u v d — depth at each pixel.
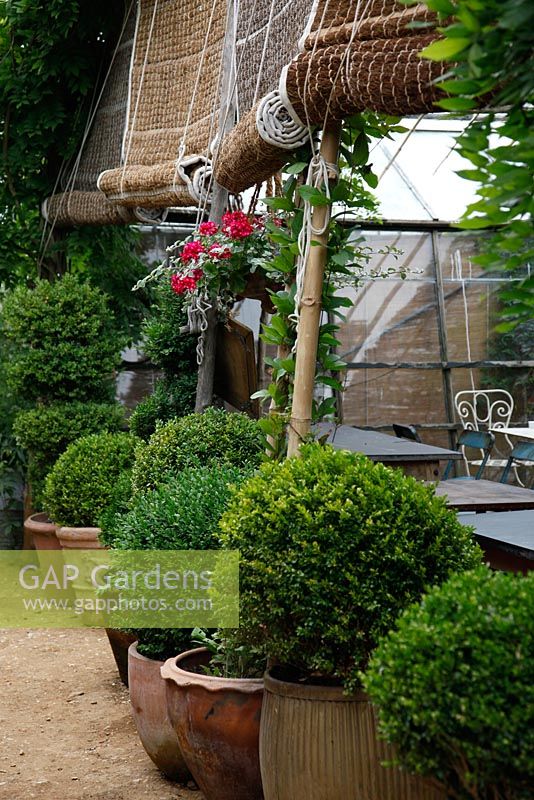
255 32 3.99
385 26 2.53
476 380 8.12
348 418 7.91
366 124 3.16
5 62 6.66
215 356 5.09
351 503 2.33
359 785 2.28
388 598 2.28
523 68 1.53
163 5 5.50
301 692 2.35
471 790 1.71
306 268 3.14
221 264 4.54
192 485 3.40
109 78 6.40
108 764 3.53
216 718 2.74
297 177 3.29
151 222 6.00
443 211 7.94
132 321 7.35
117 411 6.42
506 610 1.70
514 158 1.64
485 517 3.32
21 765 3.53
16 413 7.08
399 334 8.01
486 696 1.62
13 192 7.02
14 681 4.67
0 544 7.66
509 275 8.14
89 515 5.41
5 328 6.55
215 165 4.28
